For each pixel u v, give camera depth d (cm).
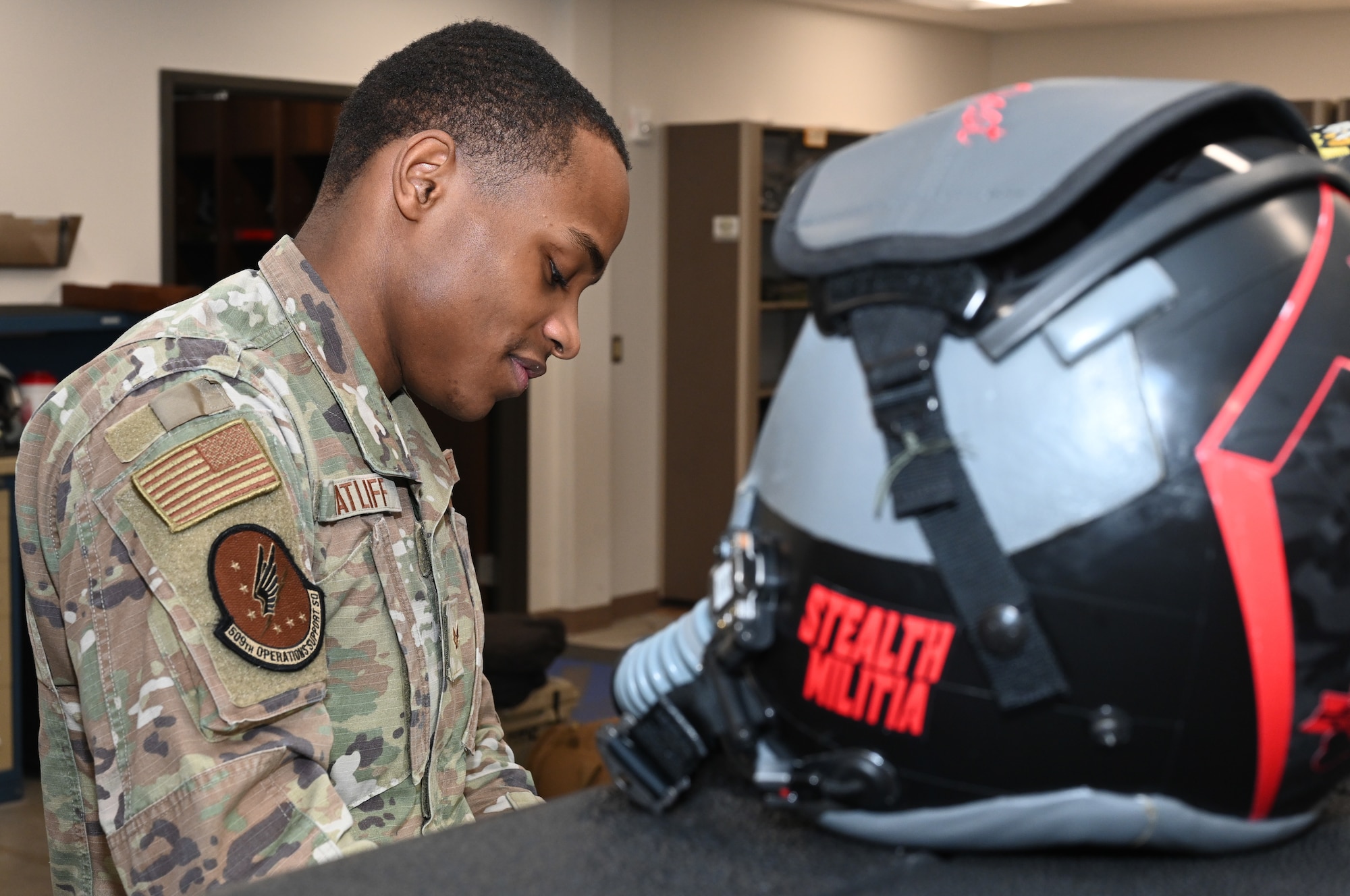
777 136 658
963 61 827
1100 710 50
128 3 452
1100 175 49
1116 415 49
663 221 633
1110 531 49
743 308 613
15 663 364
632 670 61
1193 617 49
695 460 636
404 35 534
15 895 301
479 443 590
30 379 404
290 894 49
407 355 111
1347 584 50
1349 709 51
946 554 50
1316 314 50
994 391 50
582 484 605
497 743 122
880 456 53
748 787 62
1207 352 49
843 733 54
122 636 89
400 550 106
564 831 56
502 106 105
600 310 605
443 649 109
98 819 102
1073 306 50
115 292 421
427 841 55
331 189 112
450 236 106
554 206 107
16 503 99
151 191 463
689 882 50
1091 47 813
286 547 92
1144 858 54
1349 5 718
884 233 53
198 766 86
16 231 422
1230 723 50
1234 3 716
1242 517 48
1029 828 52
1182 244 50
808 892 49
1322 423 49
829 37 727
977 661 50
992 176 52
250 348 101
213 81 475
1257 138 54
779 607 56
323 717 94
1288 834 54
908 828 53
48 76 435
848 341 55
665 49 633
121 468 90
